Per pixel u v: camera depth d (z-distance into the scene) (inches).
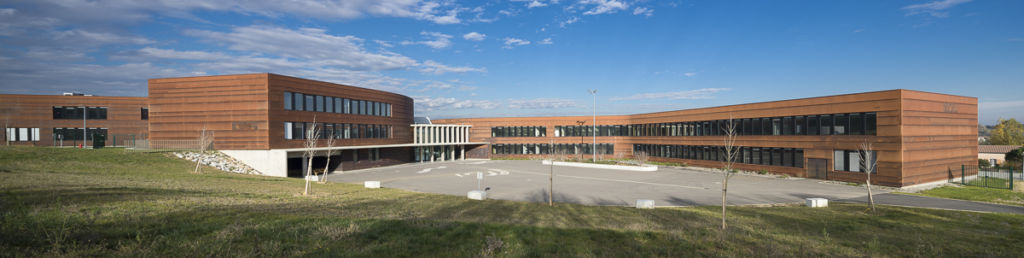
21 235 346.0
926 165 1359.5
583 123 2775.6
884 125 1328.7
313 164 1952.5
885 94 1325.0
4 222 382.0
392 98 2325.3
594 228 542.6
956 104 1473.9
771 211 807.7
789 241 498.6
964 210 869.8
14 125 2154.3
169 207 522.0
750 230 565.3
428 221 545.3
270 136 1625.2
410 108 2564.0
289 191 927.7
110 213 452.4
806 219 701.9
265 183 1099.3
